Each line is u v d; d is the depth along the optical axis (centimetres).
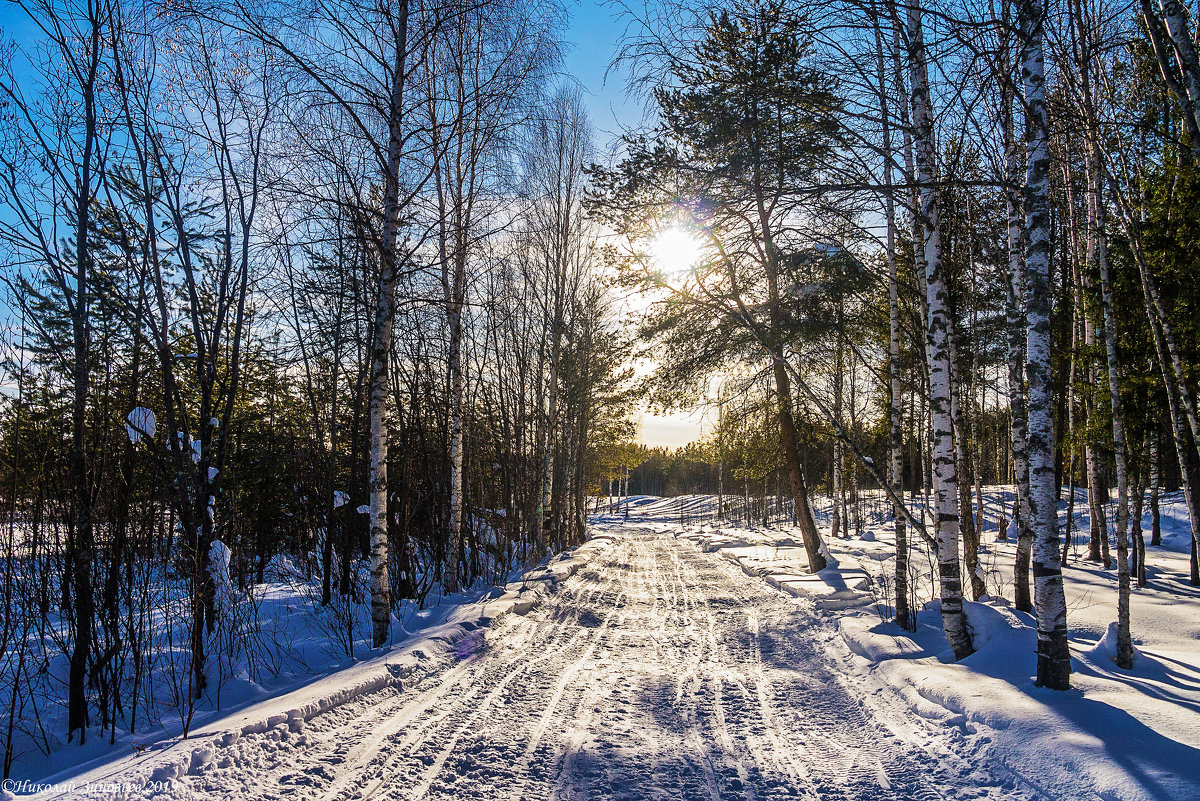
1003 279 898
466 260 1038
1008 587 1005
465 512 1456
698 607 1073
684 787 384
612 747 441
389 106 742
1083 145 650
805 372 1311
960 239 988
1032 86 489
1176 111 638
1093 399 1227
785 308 1196
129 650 564
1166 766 343
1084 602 892
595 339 2048
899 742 447
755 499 3909
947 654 629
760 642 802
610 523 5675
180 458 593
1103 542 1334
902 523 795
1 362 528
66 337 552
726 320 1222
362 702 510
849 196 703
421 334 1291
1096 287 1107
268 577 1347
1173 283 981
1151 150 698
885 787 382
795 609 990
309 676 597
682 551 2342
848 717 509
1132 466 1107
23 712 493
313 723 457
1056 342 1445
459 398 1085
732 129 676
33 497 523
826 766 416
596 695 557
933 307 652
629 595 1195
